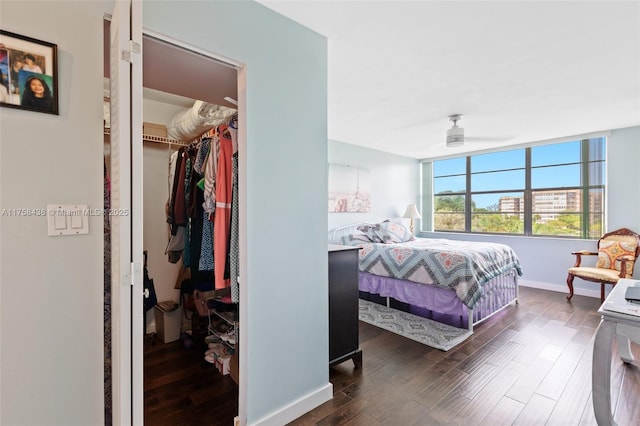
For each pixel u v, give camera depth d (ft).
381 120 11.96
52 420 3.68
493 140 15.24
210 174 6.49
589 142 13.97
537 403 6.15
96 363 3.98
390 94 9.31
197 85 6.16
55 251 3.69
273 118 5.55
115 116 3.58
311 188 6.23
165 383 6.87
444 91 9.10
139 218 3.45
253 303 5.25
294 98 5.88
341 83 8.52
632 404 6.07
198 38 4.60
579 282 14.25
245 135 5.15
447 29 6.02
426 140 15.35
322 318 6.41
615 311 5.06
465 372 7.38
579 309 12.06
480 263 10.47
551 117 11.58
